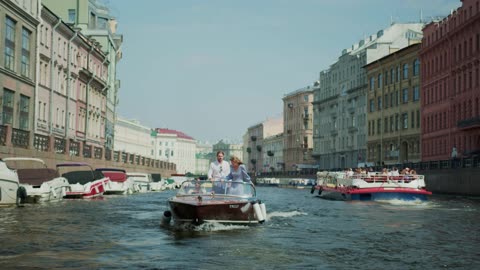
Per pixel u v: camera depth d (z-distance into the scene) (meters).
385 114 90.75
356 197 38.25
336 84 116.44
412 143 81.88
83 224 19.39
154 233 16.95
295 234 17.34
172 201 17.89
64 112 56.75
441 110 72.31
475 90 62.47
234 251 13.77
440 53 72.88
